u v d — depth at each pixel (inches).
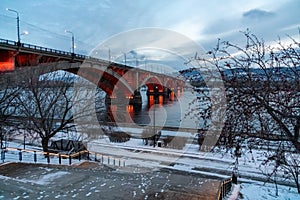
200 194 279.4
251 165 609.0
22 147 785.6
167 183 324.5
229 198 327.9
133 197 251.9
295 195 388.8
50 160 511.5
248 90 137.4
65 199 228.8
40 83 634.2
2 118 581.6
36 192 245.3
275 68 139.6
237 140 143.0
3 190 249.4
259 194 386.9
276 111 134.7
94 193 258.2
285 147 155.4
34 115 617.9
